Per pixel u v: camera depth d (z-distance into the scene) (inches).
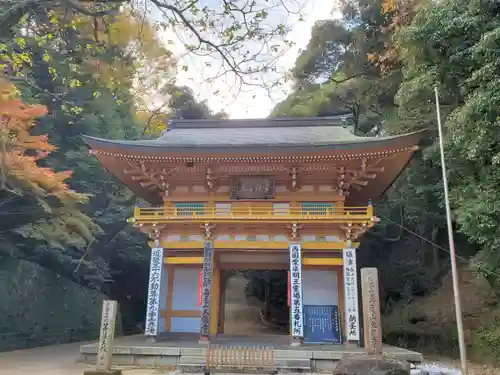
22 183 649.0
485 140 521.3
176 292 754.2
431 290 1074.1
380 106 1312.7
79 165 1016.9
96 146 705.0
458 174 689.6
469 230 569.3
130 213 1129.4
